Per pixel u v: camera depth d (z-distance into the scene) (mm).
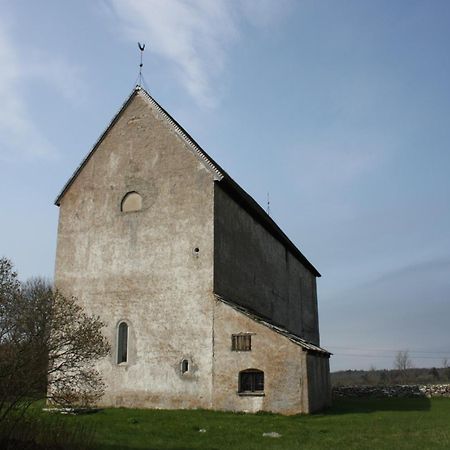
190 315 21953
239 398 20344
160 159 24312
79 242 24844
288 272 34812
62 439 11891
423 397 35312
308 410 19594
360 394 36625
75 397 12781
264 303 28641
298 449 12875
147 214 23891
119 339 22938
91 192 25297
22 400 12086
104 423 16516
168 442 13586
